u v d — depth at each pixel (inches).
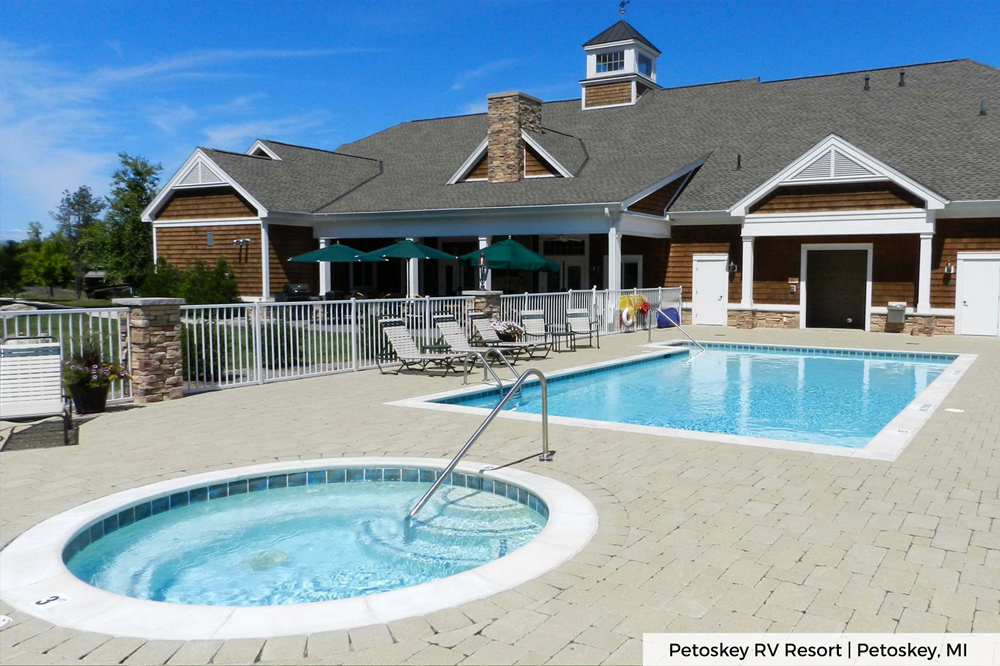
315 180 1082.7
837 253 964.0
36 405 309.7
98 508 214.8
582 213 847.7
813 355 682.2
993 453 281.9
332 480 266.1
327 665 128.6
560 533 192.9
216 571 194.9
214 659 130.7
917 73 1018.1
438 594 156.6
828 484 239.8
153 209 1053.8
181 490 237.6
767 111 1059.3
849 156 808.3
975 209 763.4
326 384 464.8
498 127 968.3
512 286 1071.0
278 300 932.6
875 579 164.2
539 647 134.4
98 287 1504.7
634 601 153.3
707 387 519.2
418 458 274.2
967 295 784.3
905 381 542.9
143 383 394.6
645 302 870.4
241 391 435.2
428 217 937.5
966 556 177.8
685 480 244.1
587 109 1215.6
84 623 144.3
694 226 940.6
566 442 300.5
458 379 490.3
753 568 170.4
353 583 186.4
